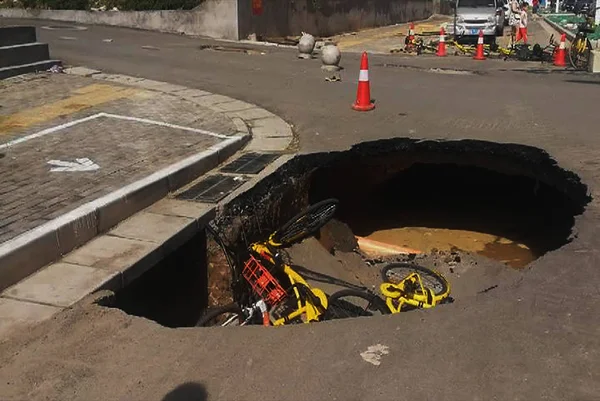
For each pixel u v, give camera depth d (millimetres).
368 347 3676
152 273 5121
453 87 12266
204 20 20719
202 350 3674
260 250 5312
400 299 5172
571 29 25062
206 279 6012
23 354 3611
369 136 8359
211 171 6965
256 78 12508
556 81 13445
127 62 13609
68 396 3266
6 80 10758
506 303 4191
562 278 4562
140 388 3334
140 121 8547
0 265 4262
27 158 6840
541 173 7734
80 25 21188
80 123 8328
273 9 22641
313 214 5555
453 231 9602
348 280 7191
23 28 11531
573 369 3441
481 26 22234
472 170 10633
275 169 6988
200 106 9688
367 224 9711
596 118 9383
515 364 3490
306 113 9602
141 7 21438
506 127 8812
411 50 20312
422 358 3557
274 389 3309
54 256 4742
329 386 3320
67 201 5578
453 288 7422
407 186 10789
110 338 3791
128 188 5746
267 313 4965
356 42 23969
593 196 6320
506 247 8984
